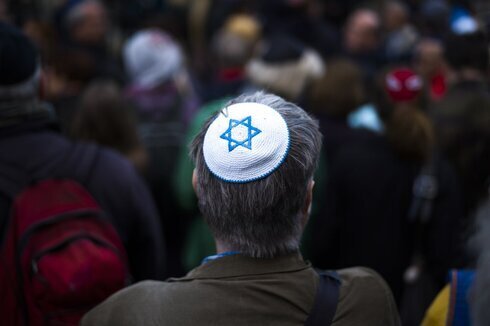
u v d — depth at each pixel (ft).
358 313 5.21
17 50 7.52
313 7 25.18
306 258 12.05
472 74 11.37
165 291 5.24
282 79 13.88
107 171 8.18
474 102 10.85
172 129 13.34
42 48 13.46
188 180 12.22
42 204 7.11
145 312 5.15
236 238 5.21
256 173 5.06
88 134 11.34
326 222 11.26
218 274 5.22
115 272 6.76
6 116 7.59
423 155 10.65
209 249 12.37
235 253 5.27
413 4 27.68
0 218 7.36
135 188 8.46
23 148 7.66
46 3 23.62
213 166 5.14
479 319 4.69
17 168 7.54
